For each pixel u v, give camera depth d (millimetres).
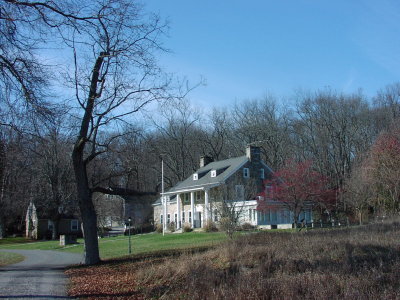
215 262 15617
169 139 65188
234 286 10914
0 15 10742
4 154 14164
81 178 20078
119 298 11555
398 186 31406
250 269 13797
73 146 19875
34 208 62219
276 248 16562
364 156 46812
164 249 24984
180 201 49688
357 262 14055
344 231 21688
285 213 38531
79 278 15875
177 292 11438
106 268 18250
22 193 50344
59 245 42938
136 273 15297
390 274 11859
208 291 10727
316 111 59969
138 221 57062
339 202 41781
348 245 16141
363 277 11391
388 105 57250
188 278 12219
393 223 24359
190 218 47031
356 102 58312
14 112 11562
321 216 41562
